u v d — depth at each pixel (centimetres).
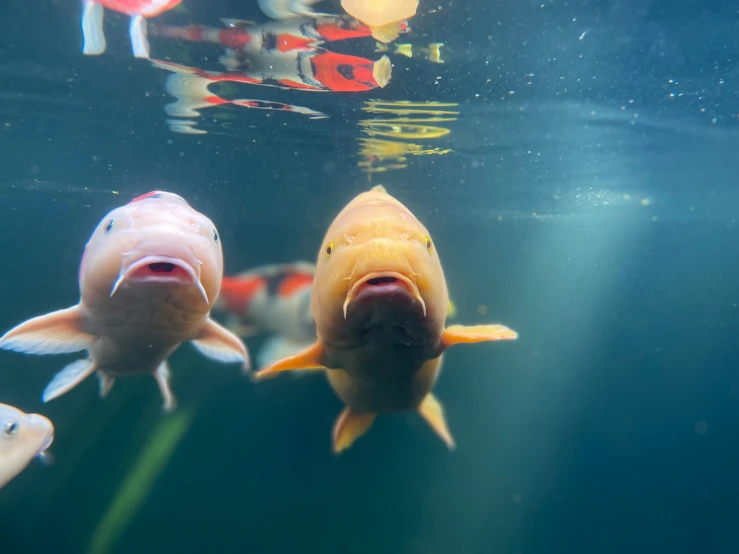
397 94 86
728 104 102
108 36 69
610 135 118
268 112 92
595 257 225
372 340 43
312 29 66
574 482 254
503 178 146
